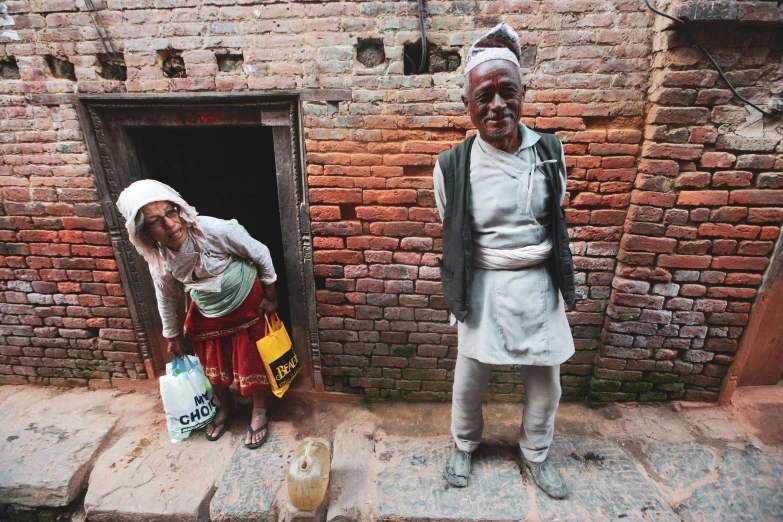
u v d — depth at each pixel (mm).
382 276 2473
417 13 2037
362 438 2471
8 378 3023
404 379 2736
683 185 2111
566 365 2645
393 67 2104
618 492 2070
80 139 2352
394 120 2168
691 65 1922
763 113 1954
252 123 2334
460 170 1647
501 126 1480
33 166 2418
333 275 2504
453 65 2127
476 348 1816
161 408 2807
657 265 2275
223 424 2580
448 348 2607
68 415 2734
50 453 2428
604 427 2482
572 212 2279
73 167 2406
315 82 2145
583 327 2537
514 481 2143
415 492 2107
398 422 2611
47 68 2248
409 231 2355
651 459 2264
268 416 2686
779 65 1894
